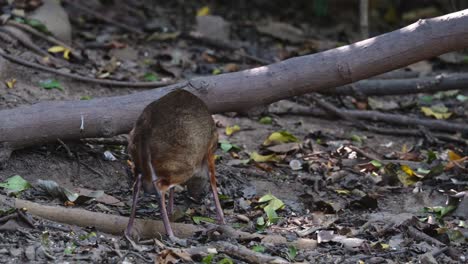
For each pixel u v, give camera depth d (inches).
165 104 318.3
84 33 586.2
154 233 333.1
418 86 526.9
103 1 671.8
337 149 462.3
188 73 555.8
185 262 298.2
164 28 635.5
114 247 306.2
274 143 461.4
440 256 330.0
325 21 740.7
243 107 402.0
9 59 486.6
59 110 382.9
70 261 291.9
